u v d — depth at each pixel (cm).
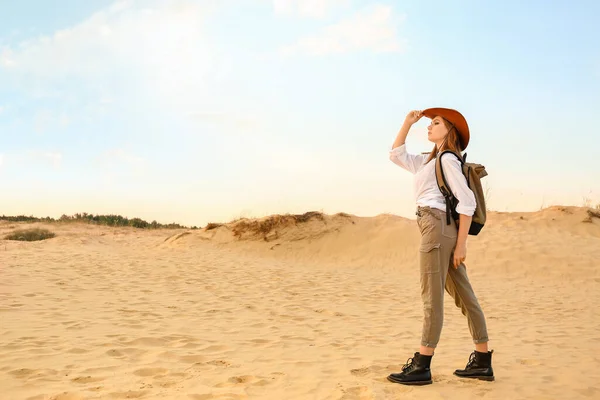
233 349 513
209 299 860
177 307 767
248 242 1720
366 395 346
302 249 1688
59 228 2430
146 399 344
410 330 664
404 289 1130
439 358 479
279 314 753
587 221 1741
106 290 896
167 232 2462
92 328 589
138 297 841
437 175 373
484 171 379
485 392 357
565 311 909
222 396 348
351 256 1630
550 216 1789
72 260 1294
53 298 788
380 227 1777
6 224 2572
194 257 1505
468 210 361
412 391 355
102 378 396
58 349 486
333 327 668
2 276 979
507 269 1386
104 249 1625
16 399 342
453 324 731
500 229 1698
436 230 367
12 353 465
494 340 611
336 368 431
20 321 611
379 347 542
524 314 859
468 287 385
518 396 353
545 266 1382
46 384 377
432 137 392
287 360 467
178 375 408
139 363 446
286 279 1172
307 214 1828
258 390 364
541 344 596
